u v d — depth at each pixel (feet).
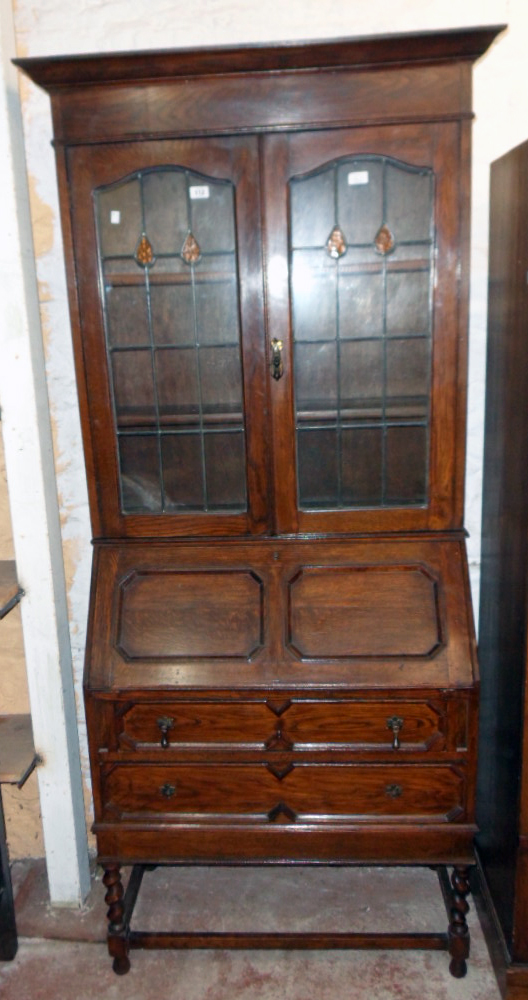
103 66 4.68
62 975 5.61
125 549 5.47
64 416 6.13
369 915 6.01
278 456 5.28
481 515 6.03
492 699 5.67
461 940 5.34
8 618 6.37
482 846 6.02
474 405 5.90
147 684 5.10
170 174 4.99
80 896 6.23
